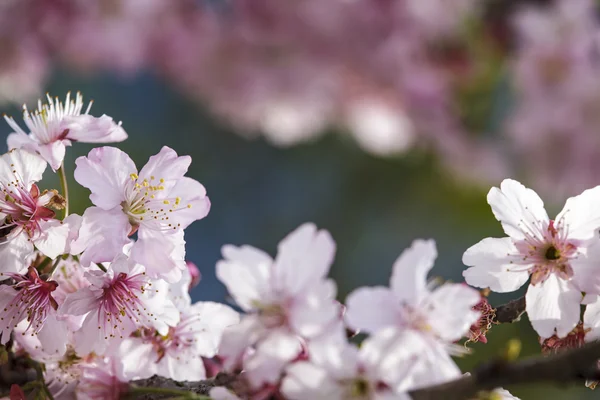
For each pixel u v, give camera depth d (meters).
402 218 1.06
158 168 0.65
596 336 0.64
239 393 0.63
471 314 0.62
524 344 0.85
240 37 1.03
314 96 1.00
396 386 0.62
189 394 0.64
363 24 0.96
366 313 0.62
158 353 0.66
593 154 0.89
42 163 0.66
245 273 0.63
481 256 0.65
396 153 1.05
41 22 1.08
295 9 0.98
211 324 0.66
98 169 0.65
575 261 0.65
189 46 1.07
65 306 0.65
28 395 0.65
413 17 0.95
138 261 0.65
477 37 0.95
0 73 1.07
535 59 0.91
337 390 0.62
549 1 0.93
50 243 0.65
